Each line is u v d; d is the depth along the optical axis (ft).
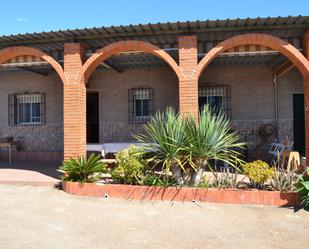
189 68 24.89
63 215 18.79
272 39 24.44
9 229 16.46
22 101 43.11
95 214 18.98
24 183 25.59
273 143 34.35
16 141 42.32
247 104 37.35
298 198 19.88
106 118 40.34
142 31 25.52
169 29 25.16
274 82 36.83
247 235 15.97
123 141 38.78
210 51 24.73
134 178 22.74
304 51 25.26
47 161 40.42
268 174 20.67
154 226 17.15
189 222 17.67
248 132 37.09
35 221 17.74
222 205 20.22
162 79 39.06
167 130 22.04
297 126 36.68
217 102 37.93
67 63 26.66
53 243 14.83
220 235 15.97
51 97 42.09
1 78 43.65
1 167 34.47
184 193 20.98
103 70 40.34
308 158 25.54
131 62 36.22
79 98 26.32
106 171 24.41
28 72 42.75
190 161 20.88
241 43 25.05
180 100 24.84
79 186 22.65
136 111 39.86
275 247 14.69
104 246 14.66
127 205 20.49
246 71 37.45
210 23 23.86
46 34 26.05
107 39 26.89
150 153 23.11
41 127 42.32
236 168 21.75
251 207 19.84
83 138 26.89
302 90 36.58
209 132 21.67
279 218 18.11
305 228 16.75
